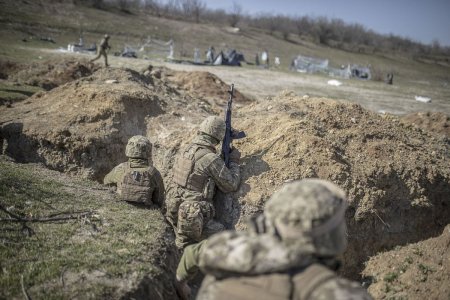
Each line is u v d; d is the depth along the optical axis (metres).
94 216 5.58
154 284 4.38
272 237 2.17
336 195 2.22
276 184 6.02
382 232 6.05
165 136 8.36
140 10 72.38
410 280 5.30
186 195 5.52
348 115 7.52
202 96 15.24
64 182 6.73
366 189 6.08
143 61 31.17
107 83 10.28
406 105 23.05
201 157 5.56
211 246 2.26
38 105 9.65
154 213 5.98
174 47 47.97
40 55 26.92
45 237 4.89
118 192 6.23
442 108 22.83
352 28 89.56
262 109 8.23
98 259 4.52
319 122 7.12
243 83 26.19
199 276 5.36
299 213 2.11
